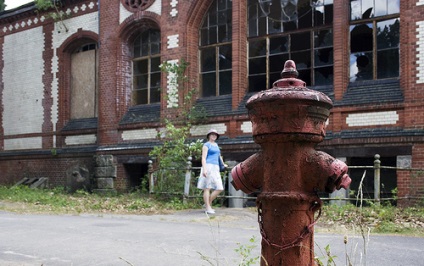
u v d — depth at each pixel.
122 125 17.80
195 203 12.65
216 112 15.63
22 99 22.33
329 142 13.10
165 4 17.00
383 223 8.62
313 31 14.48
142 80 18.23
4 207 12.54
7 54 23.08
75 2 20.53
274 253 2.43
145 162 16.86
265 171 2.49
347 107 13.12
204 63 16.61
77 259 5.47
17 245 6.40
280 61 15.02
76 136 20.25
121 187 17.45
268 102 2.39
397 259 5.42
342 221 9.05
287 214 2.42
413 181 11.92
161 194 13.94
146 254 5.74
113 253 5.82
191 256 5.61
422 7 12.29
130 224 8.85
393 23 13.20
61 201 13.99
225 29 16.20
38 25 21.95
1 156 22.67
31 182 20.98
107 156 17.81
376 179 10.58
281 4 15.11
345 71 13.55
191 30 16.53
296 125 2.39
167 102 16.62
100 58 18.67
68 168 20.11
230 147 14.78
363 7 13.60
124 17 18.08
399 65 13.01
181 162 14.39
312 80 14.38
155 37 18.03
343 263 5.12
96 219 9.78
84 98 20.64
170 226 8.58
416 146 11.97
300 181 2.43
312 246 2.46
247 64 15.60
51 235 7.31
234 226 8.77
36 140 21.59
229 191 13.92
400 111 12.48
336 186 2.38
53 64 21.30
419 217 9.48
